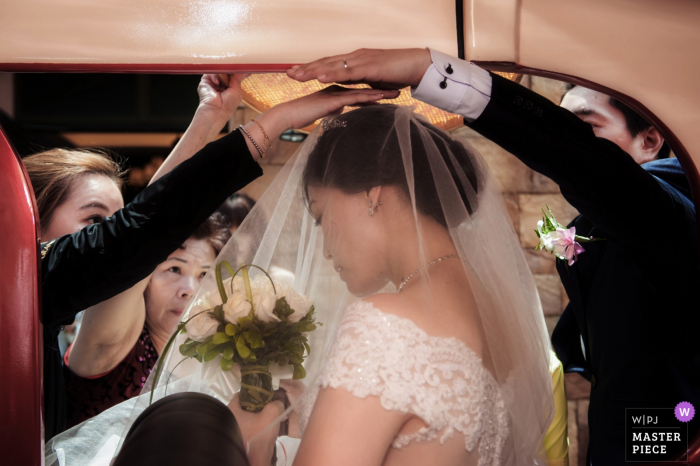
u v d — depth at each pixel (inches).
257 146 42.3
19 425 34.6
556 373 60.9
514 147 39.2
